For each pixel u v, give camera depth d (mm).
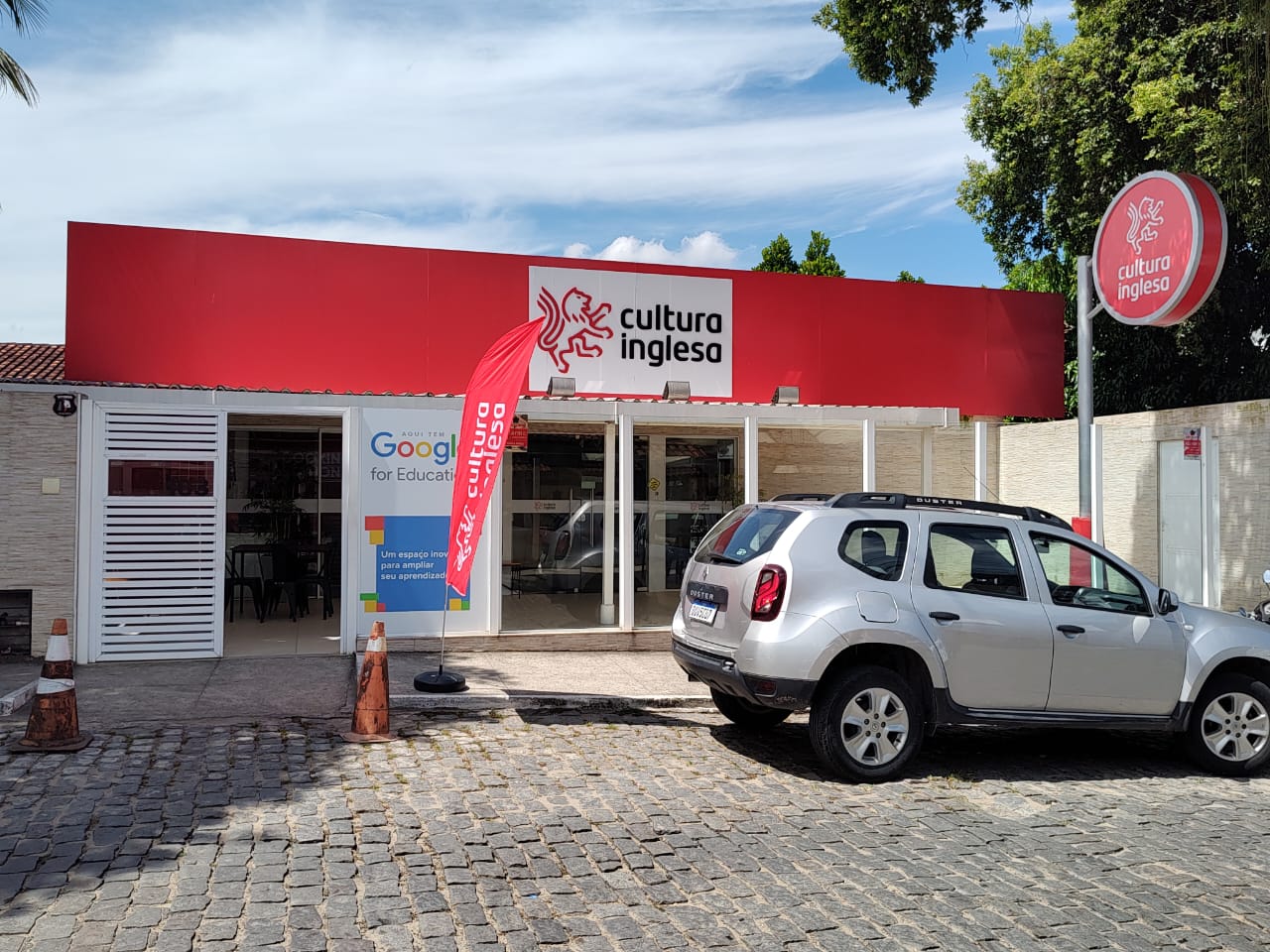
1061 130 17203
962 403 14812
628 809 6207
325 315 12305
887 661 7340
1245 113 12773
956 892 5062
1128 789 7180
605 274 13328
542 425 11977
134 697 8820
